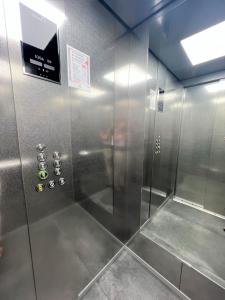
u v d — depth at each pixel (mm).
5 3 593
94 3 938
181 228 1761
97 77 1049
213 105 1934
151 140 1718
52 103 807
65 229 998
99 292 1229
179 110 2211
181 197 2396
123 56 1230
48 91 779
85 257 1191
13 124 676
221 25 1104
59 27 779
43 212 854
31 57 689
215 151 1934
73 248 1078
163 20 1074
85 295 1209
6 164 678
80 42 897
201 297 1114
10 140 676
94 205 1213
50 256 931
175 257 1350
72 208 1028
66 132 907
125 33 1200
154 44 1354
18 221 753
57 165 878
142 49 1241
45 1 707
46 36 730
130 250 1578
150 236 1631
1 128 644
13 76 646
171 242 1541
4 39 606
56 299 1011
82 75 943
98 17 976
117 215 1471
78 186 1048
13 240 746
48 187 854
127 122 1400
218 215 1989
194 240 1567
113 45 1125
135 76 1324
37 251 857
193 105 2119
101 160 1211
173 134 2207
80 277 1169
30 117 726
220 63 1649
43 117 777
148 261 1431
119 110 1297
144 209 1770
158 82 1678
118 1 951
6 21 603
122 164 1435
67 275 1062
